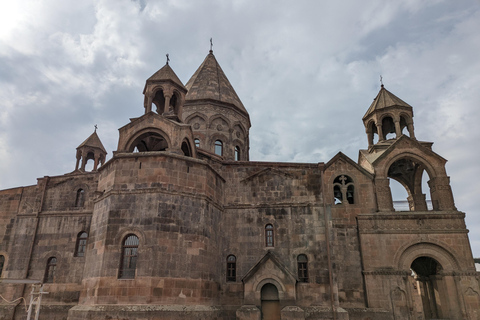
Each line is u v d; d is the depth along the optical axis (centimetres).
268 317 2277
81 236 2809
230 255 2534
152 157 2256
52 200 2947
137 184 2197
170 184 2214
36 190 2989
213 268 2341
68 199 2933
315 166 2725
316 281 2397
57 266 2728
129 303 1933
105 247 2064
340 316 2259
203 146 3338
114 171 2250
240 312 2238
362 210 2634
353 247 2541
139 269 1995
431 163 2748
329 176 2733
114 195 2183
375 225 2561
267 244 2539
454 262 2455
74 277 2681
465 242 2486
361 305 2398
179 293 2030
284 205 2614
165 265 2036
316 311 2289
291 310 2220
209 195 2406
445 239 2500
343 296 2427
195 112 3431
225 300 2400
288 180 2695
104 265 2027
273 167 2742
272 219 2591
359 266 2491
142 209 2128
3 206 2992
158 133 2489
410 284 2417
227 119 3488
